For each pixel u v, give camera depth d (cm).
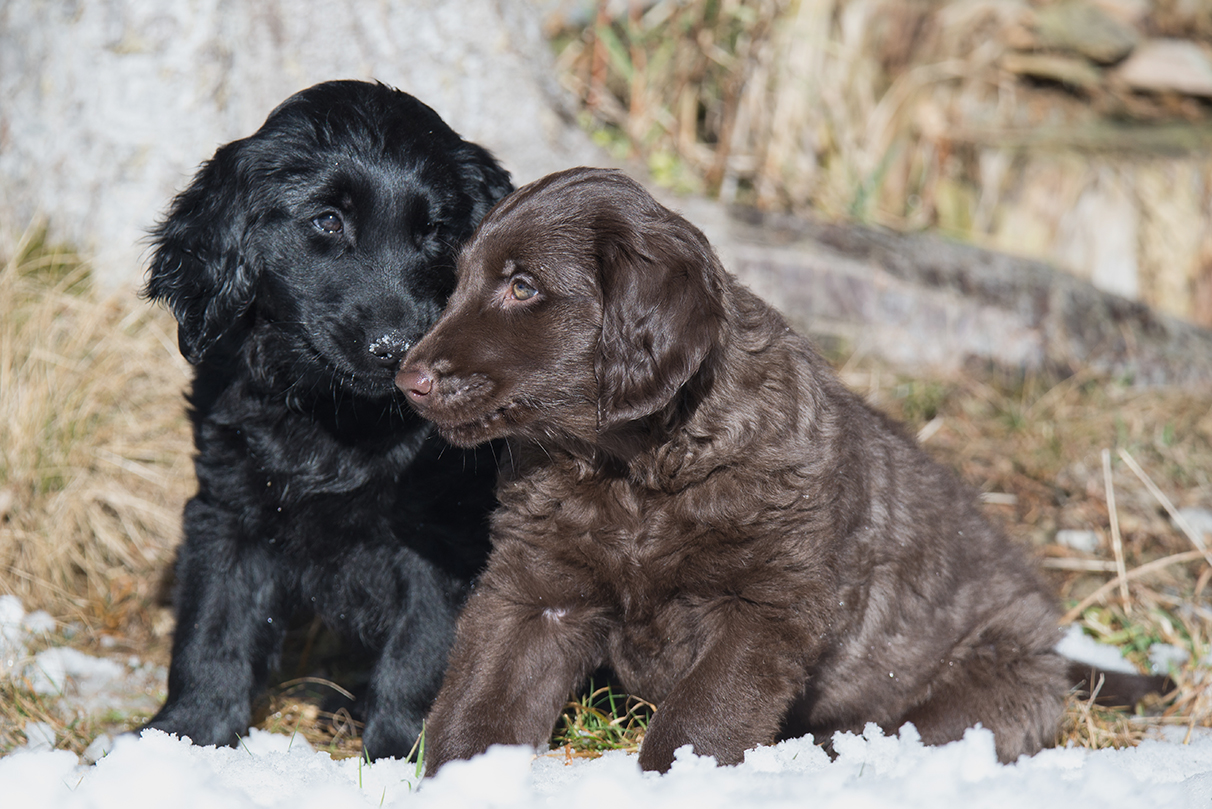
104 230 644
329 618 439
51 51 646
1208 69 1209
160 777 300
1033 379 754
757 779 308
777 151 938
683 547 355
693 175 893
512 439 388
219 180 425
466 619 382
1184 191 1044
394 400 405
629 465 356
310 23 654
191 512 428
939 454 660
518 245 353
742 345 360
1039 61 1192
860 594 375
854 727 403
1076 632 507
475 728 358
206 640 418
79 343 592
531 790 312
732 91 907
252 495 418
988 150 1050
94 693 458
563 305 352
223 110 654
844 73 1034
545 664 377
